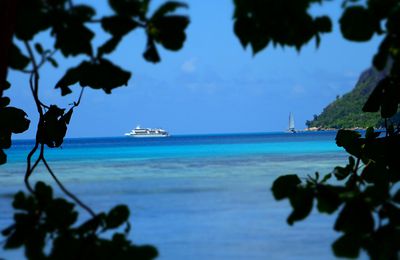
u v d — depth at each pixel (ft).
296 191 11.03
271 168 209.97
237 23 9.91
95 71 10.43
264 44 10.02
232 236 65.62
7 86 14.08
